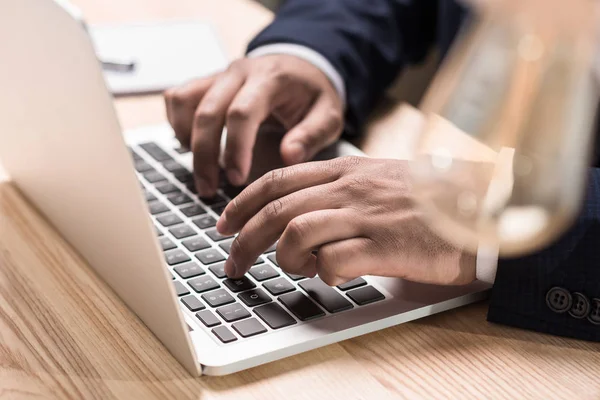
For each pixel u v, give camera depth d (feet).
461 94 1.00
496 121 0.98
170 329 1.91
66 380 1.91
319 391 1.89
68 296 2.23
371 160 2.43
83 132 1.85
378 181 2.28
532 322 2.16
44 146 2.20
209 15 4.27
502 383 1.95
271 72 3.07
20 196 2.71
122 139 1.67
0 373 1.93
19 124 2.31
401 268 2.15
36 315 2.14
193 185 2.75
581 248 2.13
